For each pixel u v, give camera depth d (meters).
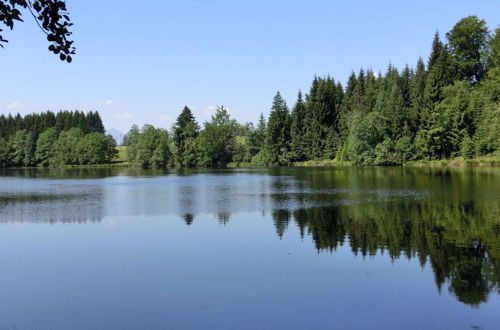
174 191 42.56
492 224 20.70
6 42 7.18
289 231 20.41
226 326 9.73
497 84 70.69
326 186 44.34
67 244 18.52
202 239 18.98
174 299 11.51
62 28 7.63
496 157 69.25
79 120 170.50
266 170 86.75
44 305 11.32
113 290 12.38
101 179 66.62
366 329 9.48
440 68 79.62
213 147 116.69
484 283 12.34
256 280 12.96
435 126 76.81
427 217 23.08
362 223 21.97
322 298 11.35
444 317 10.05
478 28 87.44
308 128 105.69
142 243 18.44
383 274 13.33
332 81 109.00
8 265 15.27
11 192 43.50
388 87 94.69
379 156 82.75
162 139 116.69
